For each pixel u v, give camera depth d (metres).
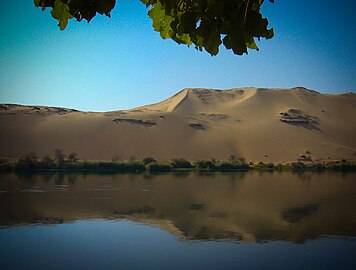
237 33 1.89
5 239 27.52
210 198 48.78
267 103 173.25
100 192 51.50
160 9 2.11
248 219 35.84
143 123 139.62
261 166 118.94
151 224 33.16
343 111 175.38
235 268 21.33
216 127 148.38
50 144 123.81
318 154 137.75
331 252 25.34
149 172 90.56
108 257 23.56
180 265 22.03
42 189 52.91
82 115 142.00
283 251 25.44
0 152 116.31
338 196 53.22
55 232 29.84
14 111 140.12
